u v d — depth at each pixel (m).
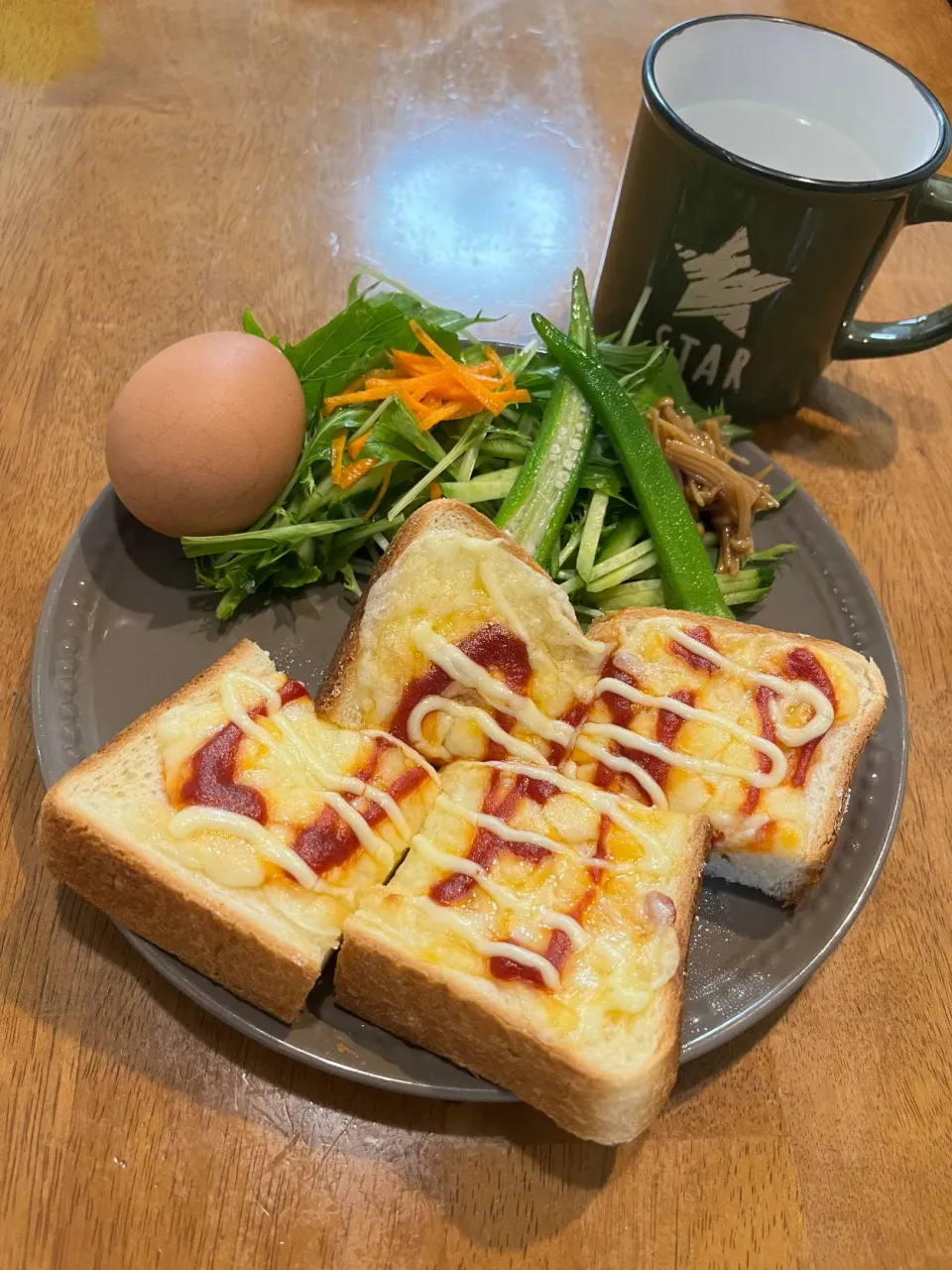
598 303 0.32
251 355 0.25
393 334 0.28
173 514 0.24
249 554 0.25
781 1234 0.20
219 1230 0.19
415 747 0.23
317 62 0.41
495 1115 0.21
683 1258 0.20
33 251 0.33
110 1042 0.21
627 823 0.22
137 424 0.24
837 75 0.29
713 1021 0.20
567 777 0.23
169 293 0.33
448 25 0.43
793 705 0.24
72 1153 0.19
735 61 0.29
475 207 0.37
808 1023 0.23
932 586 0.30
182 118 0.38
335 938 0.20
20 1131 0.19
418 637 0.23
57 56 0.39
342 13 0.43
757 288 0.28
